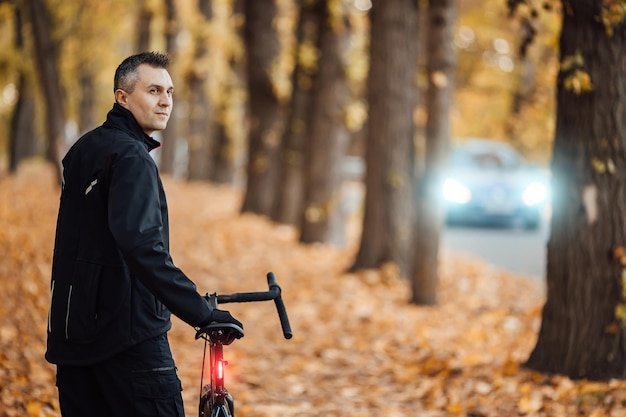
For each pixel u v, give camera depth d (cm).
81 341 379
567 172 730
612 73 705
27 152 3700
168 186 2894
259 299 402
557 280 743
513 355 861
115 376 383
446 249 1938
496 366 809
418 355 939
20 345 773
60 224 393
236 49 2798
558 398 695
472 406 723
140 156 376
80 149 391
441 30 1169
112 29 2888
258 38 2138
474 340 1005
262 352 953
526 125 2369
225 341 395
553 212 748
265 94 2167
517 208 2295
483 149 2416
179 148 4847
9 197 1827
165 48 3102
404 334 1043
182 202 2431
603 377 716
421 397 780
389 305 1225
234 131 3366
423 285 1228
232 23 2791
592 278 722
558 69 734
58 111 1914
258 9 2125
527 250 1970
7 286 940
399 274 1405
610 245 717
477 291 1386
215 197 2753
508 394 728
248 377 836
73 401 395
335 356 945
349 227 2417
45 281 1030
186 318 369
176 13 3067
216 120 3334
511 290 1418
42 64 1894
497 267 1694
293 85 2030
